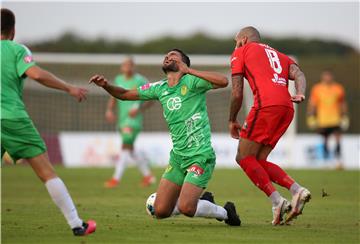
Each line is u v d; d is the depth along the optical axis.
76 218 30.09
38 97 103.19
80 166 92.88
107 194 54.88
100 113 104.31
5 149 29.52
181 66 33.41
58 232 32.34
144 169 64.06
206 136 34.09
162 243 29.62
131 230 33.44
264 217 40.25
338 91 89.88
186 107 33.88
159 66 101.75
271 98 35.19
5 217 38.41
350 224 37.03
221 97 102.75
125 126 63.09
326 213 42.38
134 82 64.12
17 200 48.78
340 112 90.12
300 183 66.25
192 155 33.88
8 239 30.30
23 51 29.22
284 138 95.56
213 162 34.41
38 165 29.50
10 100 29.08
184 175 34.72
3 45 29.27
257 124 35.38
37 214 39.91
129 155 63.84
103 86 34.44
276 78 35.72
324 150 91.75
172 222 36.91
